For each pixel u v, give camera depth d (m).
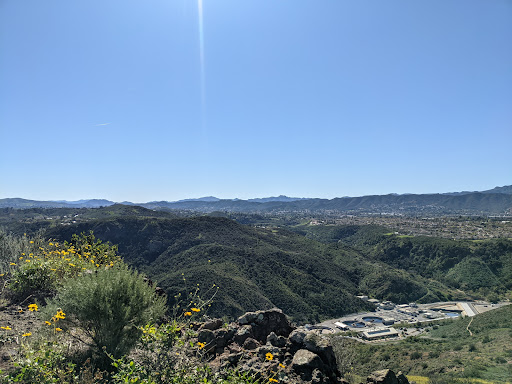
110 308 3.26
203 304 4.27
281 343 3.83
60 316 3.33
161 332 2.78
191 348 3.09
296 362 3.23
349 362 4.52
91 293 3.32
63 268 5.70
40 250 7.14
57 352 2.85
